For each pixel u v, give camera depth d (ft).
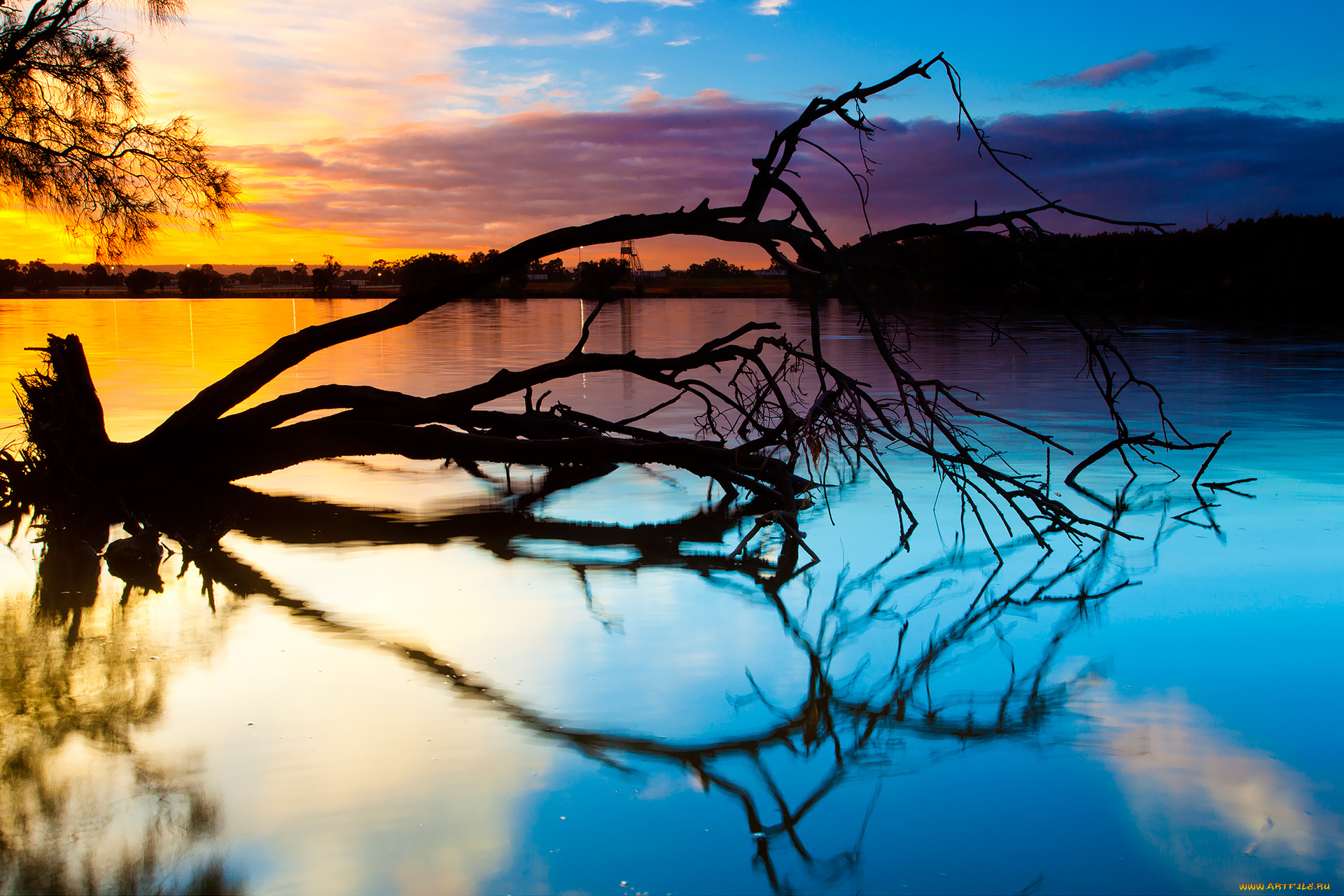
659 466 33.50
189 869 8.91
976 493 27.35
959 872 8.93
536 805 10.11
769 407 29.84
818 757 11.21
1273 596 17.34
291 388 49.52
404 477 31.27
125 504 25.36
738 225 24.35
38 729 11.83
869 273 24.84
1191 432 35.27
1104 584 18.31
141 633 15.60
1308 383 49.32
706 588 18.38
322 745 11.45
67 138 27.68
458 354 69.72
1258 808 9.96
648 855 9.20
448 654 14.67
